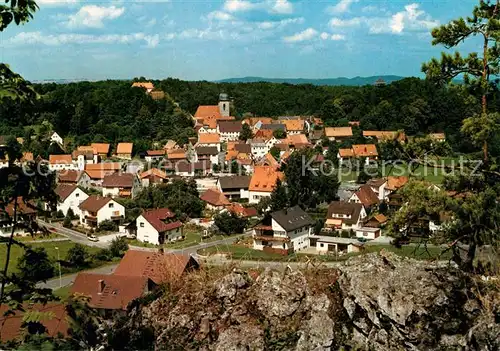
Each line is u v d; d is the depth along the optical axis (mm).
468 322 9336
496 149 14344
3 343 7656
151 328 10453
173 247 50344
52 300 7609
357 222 54094
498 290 9633
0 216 7227
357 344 9656
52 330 13117
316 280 10531
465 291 9695
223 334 9969
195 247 49906
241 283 10586
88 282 24453
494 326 8984
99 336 10578
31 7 7016
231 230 55250
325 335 9711
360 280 10125
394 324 9586
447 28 15195
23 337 7715
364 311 9844
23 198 7129
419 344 9352
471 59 15133
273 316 10039
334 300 10203
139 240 53188
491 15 14727
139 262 28609
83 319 7746
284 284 10391
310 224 51719
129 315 11055
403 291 9828
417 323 9484
